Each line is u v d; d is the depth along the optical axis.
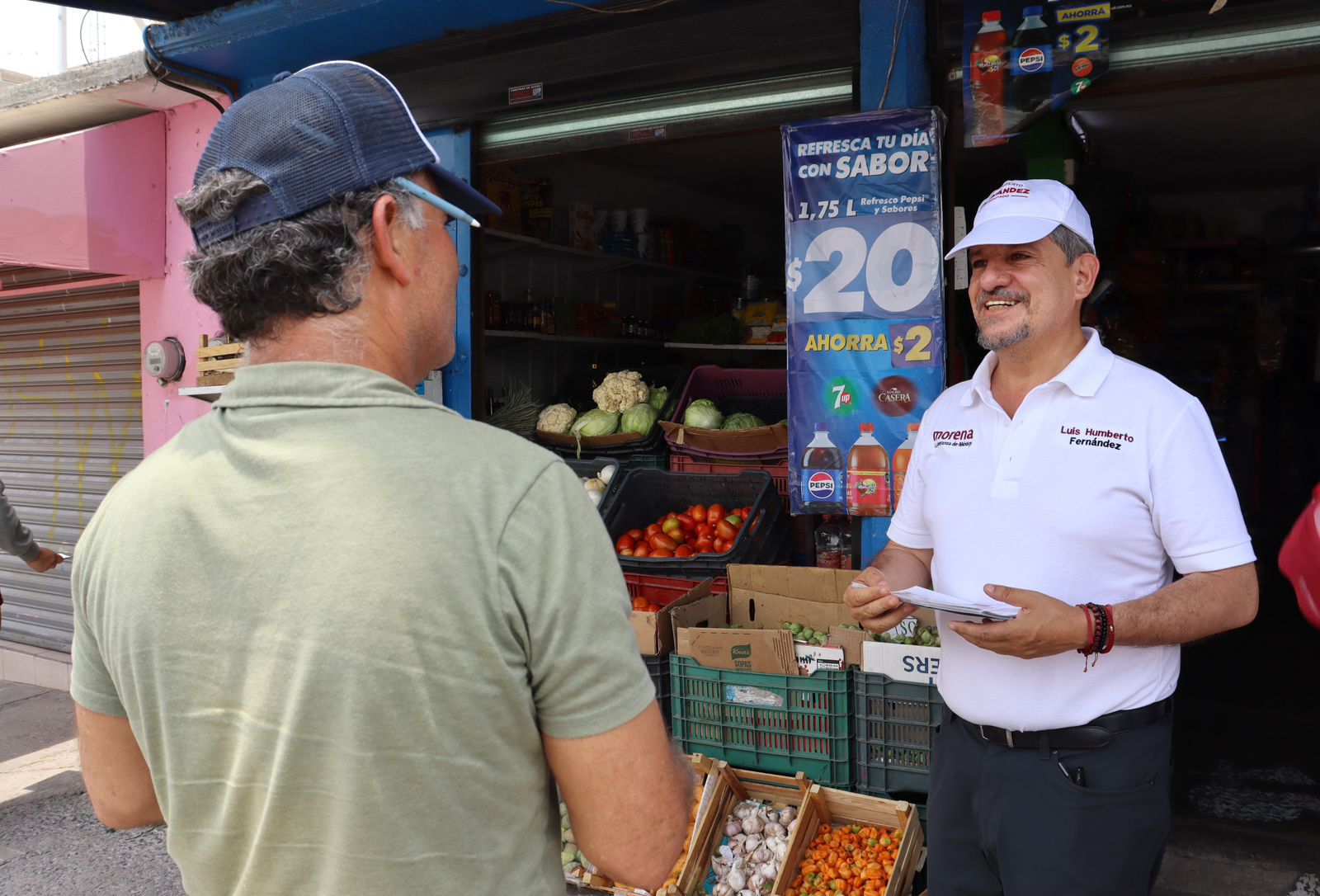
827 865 3.19
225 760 1.03
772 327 6.12
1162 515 2.03
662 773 1.10
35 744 5.48
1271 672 5.62
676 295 7.51
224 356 4.95
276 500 1.02
